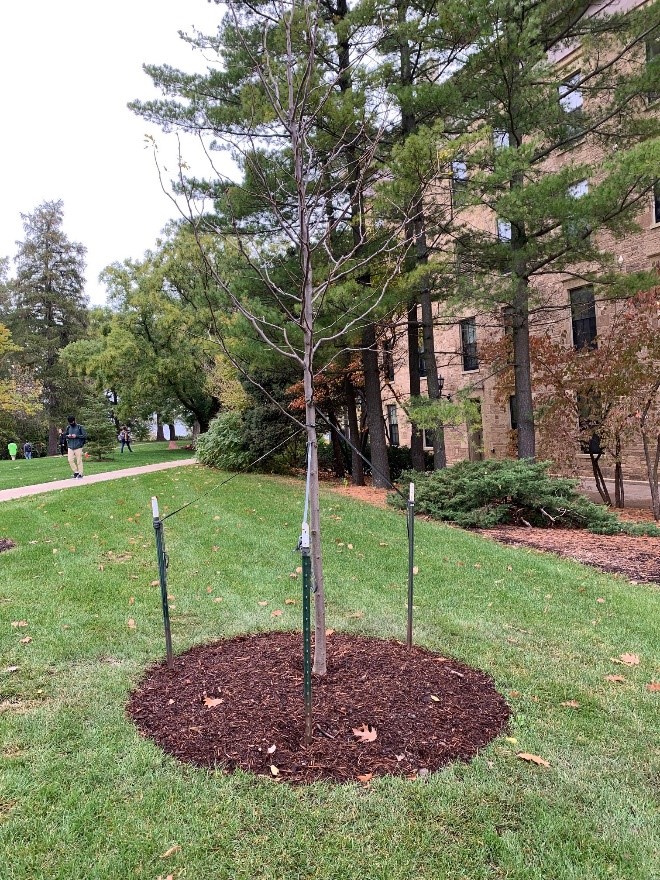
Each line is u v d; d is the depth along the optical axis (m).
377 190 7.19
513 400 17.78
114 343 23.84
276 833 2.20
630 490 13.63
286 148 8.80
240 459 15.39
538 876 2.02
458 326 19.59
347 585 5.42
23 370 33.03
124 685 3.38
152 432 66.25
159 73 10.07
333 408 16.14
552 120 9.70
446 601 5.01
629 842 2.18
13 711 3.11
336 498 10.75
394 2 9.38
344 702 3.03
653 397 9.20
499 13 8.37
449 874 2.02
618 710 3.18
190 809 2.32
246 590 5.25
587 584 5.57
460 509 8.95
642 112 9.90
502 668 3.69
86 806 2.34
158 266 23.89
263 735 2.76
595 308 14.52
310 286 3.31
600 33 9.83
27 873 2.02
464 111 9.66
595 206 8.07
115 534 7.44
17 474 15.74
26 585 5.30
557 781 2.52
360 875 2.02
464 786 2.45
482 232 10.62
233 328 9.73
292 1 3.50
